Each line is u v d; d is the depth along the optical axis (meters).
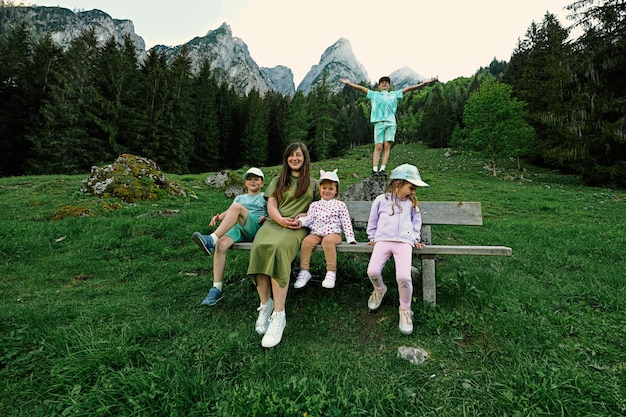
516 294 3.08
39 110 24.92
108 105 26.58
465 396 1.80
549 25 31.23
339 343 2.36
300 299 3.02
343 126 55.09
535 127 25.59
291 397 1.73
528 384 1.79
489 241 5.46
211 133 39.53
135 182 9.27
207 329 2.54
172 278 3.71
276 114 57.12
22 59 28.64
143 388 1.78
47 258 4.40
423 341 2.35
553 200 12.11
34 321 2.56
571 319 2.61
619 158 16.80
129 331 2.41
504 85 23.22
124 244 4.89
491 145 22.83
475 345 2.27
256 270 2.48
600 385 1.82
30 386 1.87
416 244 2.73
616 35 16.14
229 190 11.70
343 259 3.99
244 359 2.13
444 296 2.94
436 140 56.69
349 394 1.76
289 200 3.11
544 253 4.63
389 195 2.98
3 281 3.63
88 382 1.90
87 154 24.83
